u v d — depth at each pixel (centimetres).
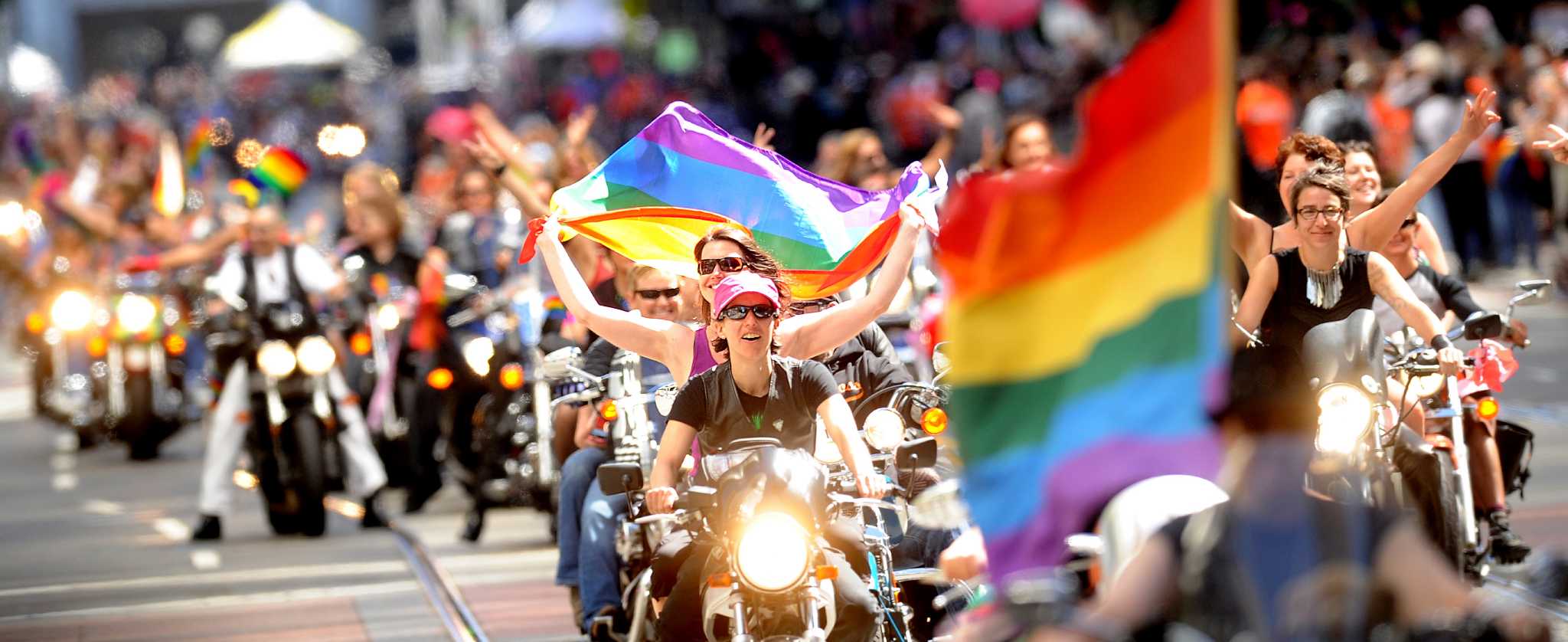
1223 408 1485
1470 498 2708
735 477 2095
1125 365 1420
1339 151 2934
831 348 2480
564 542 2894
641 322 2503
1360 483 2253
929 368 3838
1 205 6888
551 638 3112
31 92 19500
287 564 3944
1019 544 1467
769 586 1989
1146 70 1378
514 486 4066
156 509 4888
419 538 4253
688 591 2184
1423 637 1412
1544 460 4278
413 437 4669
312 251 4362
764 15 14950
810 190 2820
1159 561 1462
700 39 17962
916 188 2658
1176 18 1366
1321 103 6869
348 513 4734
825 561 2083
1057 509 1459
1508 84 7644
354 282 4762
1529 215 7706
